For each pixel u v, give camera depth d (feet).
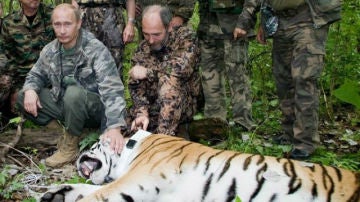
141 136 13.23
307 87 15.69
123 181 11.69
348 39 21.56
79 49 15.29
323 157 15.71
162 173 11.80
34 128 17.85
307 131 15.88
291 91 17.13
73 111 15.16
